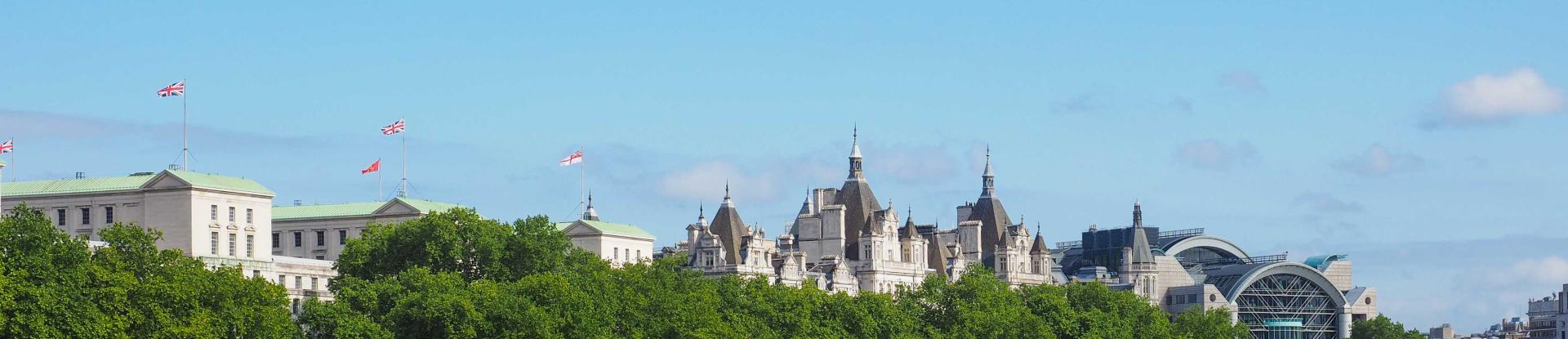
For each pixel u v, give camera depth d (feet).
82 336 639.76
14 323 623.77
